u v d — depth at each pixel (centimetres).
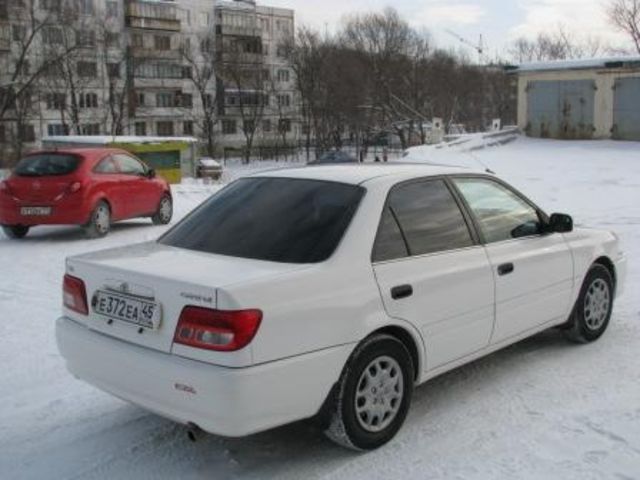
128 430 454
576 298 577
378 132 7388
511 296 504
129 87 7288
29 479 395
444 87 7606
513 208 536
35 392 517
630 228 1251
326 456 414
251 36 8312
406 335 434
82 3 6856
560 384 510
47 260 1014
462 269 464
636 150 2797
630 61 3031
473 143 3089
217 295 358
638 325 646
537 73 3294
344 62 7494
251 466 405
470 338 474
